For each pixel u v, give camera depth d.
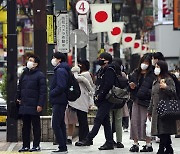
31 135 38.16
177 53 112.94
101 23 53.38
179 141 38.44
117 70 33.31
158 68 28.94
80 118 35.66
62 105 31.12
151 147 32.50
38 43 40.38
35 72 32.09
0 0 83.62
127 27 107.88
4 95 54.84
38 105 31.81
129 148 34.28
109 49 85.81
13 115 32.59
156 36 115.88
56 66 31.23
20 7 97.56
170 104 28.31
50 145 35.91
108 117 33.44
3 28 100.19
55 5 40.56
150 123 31.52
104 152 32.34
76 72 36.25
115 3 76.31
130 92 32.19
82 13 49.00
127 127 46.00
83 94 35.59
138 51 89.94
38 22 40.34
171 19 113.12
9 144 36.81
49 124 37.97
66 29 40.22
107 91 32.38
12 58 37.09
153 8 119.31
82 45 43.12
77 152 32.38
